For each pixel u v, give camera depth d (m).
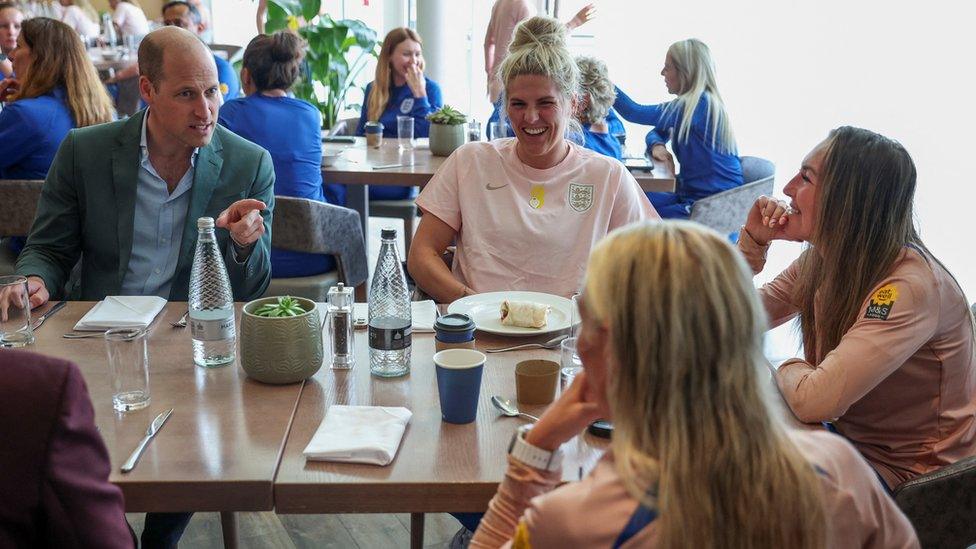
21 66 3.16
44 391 0.95
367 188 4.09
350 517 2.42
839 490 0.87
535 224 2.27
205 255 1.64
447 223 2.34
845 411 1.54
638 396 0.82
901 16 2.94
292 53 3.29
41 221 2.22
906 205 1.59
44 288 1.99
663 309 0.80
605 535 0.82
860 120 3.19
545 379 1.49
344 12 7.61
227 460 1.29
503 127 3.61
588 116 3.62
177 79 2.07
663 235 0.83
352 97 7.73
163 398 1.50
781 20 3.75
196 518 2.38
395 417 1.41
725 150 3.96
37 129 3.05
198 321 1.63
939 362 1.60
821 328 1.69
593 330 0.86
